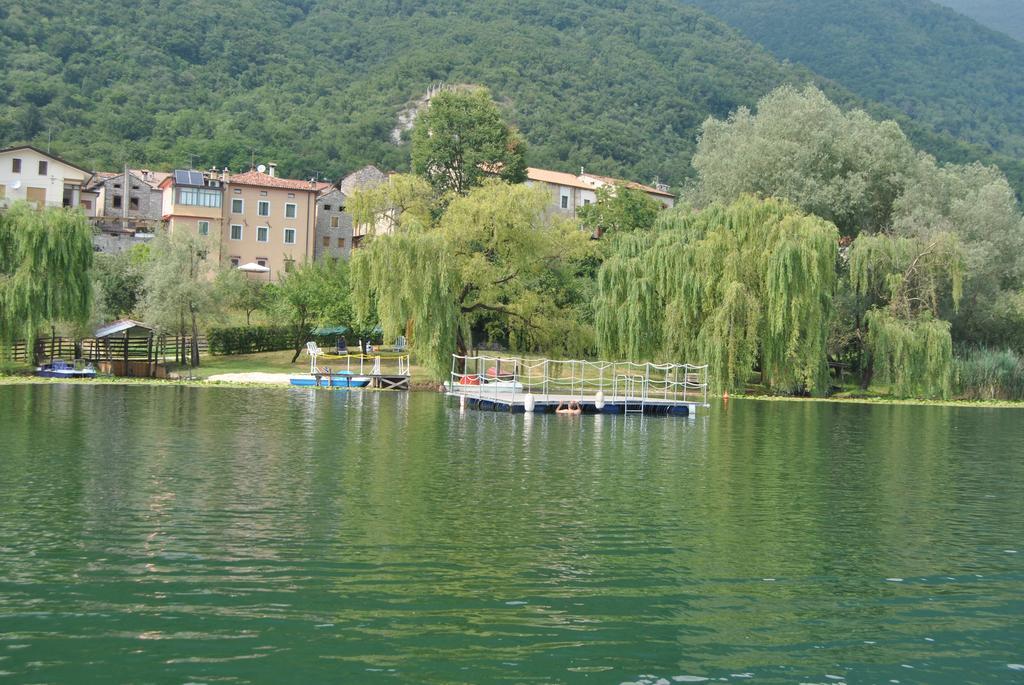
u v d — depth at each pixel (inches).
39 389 2098.9
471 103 4008.4
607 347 2503.7
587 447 1386.6
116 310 3235.7
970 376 2655.0
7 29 7071.9
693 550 770.2
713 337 2304.4
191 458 1158.3
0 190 4212.6
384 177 5073.8
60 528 783.1
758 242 2394.2
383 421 1665.8
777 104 3410.4
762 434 1632.6
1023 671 534.3
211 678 494.3
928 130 7864.2
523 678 506.3
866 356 2748.5
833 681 515.5
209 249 2856.8
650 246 2571.4
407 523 832.9
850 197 3021.7
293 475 1057.5
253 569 680.4
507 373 2536.9
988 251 2822.3
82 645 532.7
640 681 506.6
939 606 643.5
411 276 2271.2
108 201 4616.1
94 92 6815.9
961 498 1034.7
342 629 567.8
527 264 2454.5
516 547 761.0
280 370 2763.3
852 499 1014.4
